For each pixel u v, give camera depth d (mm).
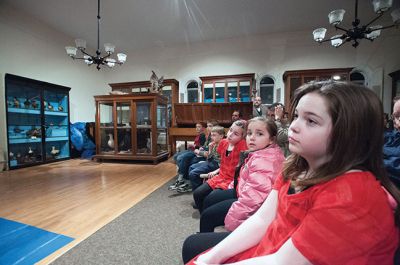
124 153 4602
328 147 406
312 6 4176
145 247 1448
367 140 387
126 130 4723
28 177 3363
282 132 1309
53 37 5172
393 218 353
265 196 916
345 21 4691
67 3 4164
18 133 4230
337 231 338
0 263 1295
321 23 4844
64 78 5480
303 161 543
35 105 4465
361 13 4383
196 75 5957
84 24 4984
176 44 6066
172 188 2709
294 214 469
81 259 1320
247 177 1067
